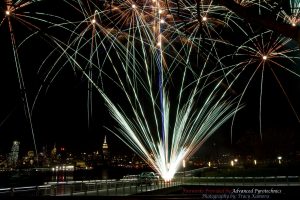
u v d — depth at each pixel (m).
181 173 54.00
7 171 77.38
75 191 26.67
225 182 38.56
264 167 55.69
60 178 76.56
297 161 58.00
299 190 6.27
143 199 5.65
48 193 22.88
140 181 35.59
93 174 98.69
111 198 5.68
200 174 53.81
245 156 67.44
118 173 108.00
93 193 26.58
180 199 5.68
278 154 62.03
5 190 19.14
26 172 79.69
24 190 20.52
